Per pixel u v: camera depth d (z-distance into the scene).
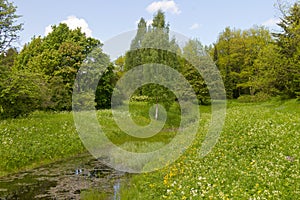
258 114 23.14
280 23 35.59
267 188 7.76
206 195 7.93
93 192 11.52
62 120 24.97
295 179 8.11
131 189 11.32
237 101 46.62
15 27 24.59
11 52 28.33
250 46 59.25
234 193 7.68
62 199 10.91
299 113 22.69
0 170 14.38
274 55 33.97
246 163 10.28
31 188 12.21
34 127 20.83
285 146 11.60
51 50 40.41
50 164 16.33
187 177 9.96
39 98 26.06
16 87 23.31
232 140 14.10
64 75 38.59
